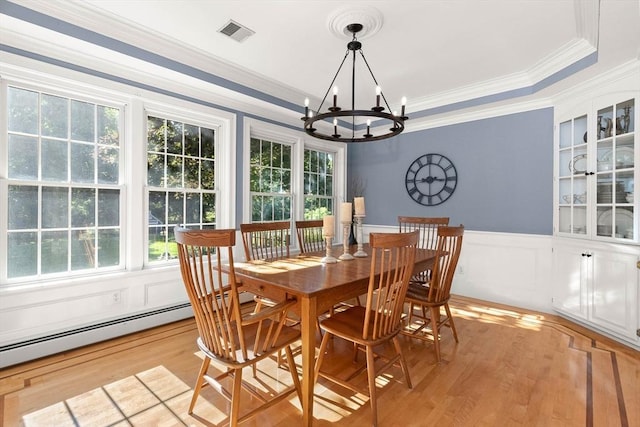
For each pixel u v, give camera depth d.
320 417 1.68
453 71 3.04
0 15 1.87
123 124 2.73
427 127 4.19
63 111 2.43
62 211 2.43
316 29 2.34
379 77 3.19
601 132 2.71
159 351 2.38
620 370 2.12
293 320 2.89
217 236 1.40
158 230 2.96
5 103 2.17
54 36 2.12
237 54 2.74
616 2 1.79
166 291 2.92
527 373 2.10
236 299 1.41
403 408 1.74
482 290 3.72
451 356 2.34
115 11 2.13
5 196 2.18
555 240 3.18
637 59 2.36
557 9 2.07
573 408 1.73
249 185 3.64
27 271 2.28
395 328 1.86
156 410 1.71
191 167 3.21
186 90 3.04
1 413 1.67
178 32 2.39
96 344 2.48
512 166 3.52
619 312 2.50
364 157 4.92
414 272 2.36
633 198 2.43
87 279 2.46
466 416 1.67
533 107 3.36
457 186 3.94
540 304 3.33
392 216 4.59
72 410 1.70
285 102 3.67
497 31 2.34
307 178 4.58
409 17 2.17
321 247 3.48
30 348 2.21
